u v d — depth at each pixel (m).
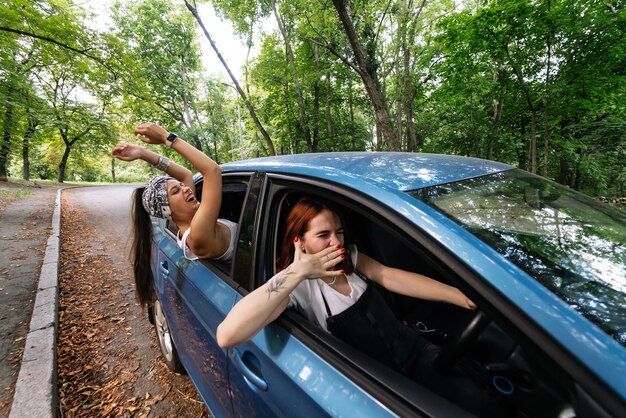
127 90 10.12
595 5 5.62
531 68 7.64
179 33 21.80
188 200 1.69
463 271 0.72
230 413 1.42
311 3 10.09
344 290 1.14
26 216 8.44
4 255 5.01
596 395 0.52
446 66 9.34
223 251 1.61
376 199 0.94
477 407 0.93
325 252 1.00
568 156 12.27
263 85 15.91
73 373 2.43
